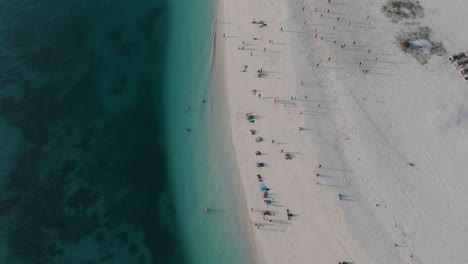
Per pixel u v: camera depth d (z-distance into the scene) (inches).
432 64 1713.8
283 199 1362.0
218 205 1389.0
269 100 1603.1
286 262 1256.2
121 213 1389.0
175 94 1685.5
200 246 1327.5
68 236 1333.7
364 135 1505.9
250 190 1390.3
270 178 1408.7
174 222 1380.4
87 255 1306.6
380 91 1627.7
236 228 1336.1
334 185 1385.3
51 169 1476.4
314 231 1295.5
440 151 1472.7
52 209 1386.6
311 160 1441.9
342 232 1290.6
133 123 1611.7
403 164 1437.0
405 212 1331.2
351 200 1353.3
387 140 1496.1
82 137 1563.7
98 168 1485.0
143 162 1509.6
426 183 1395.2
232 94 1632.6
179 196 1430.9
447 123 1525.6
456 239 1279.5
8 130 1563.7
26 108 1628.9
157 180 1469.0
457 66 1695.4
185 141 1555.1
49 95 1672.0
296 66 1697.8
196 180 1456.7
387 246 1266.0
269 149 1475.1
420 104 1590.8
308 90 1625.2
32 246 1309.1
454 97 1610.5
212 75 1706.4
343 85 1643.7
